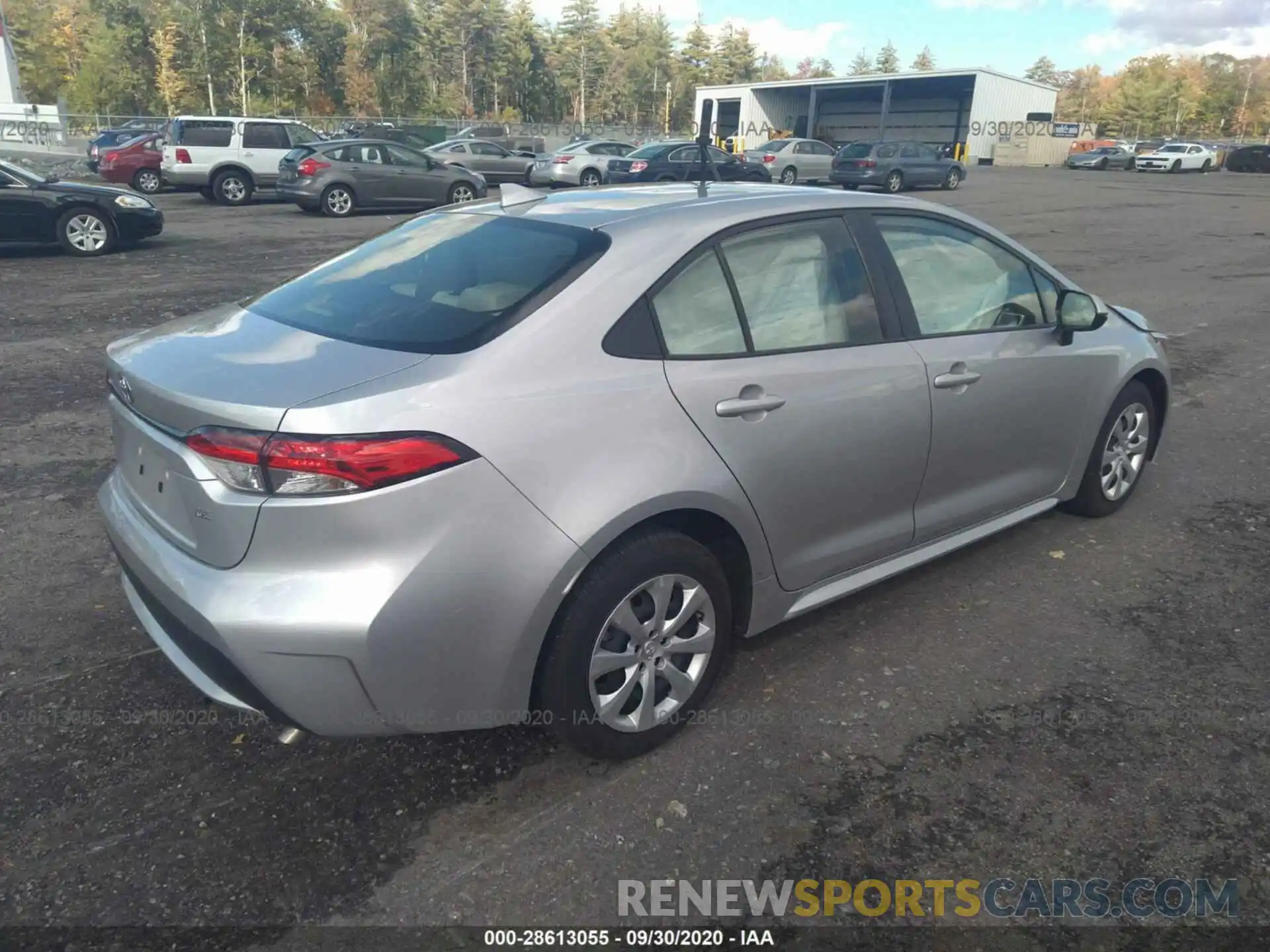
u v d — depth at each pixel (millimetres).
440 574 2398
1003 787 2840
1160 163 43375
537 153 32781
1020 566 4285
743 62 112625
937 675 3412
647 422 2732
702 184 3758
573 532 2555
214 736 3027
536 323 2662
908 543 3676
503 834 2637
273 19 76188
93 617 3727
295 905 2393
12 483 5035
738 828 2672
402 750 2979
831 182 29188
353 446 2303
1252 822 2705
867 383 3305
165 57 70688
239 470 2352
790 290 3227
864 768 2916
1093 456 4539
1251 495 5145
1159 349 4805
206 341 2873
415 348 2625
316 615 2322
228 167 21172
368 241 3641
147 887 2436
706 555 2938
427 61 89375
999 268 4000
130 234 13414
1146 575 4203
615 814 2713
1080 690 3330
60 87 80438
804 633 3701
